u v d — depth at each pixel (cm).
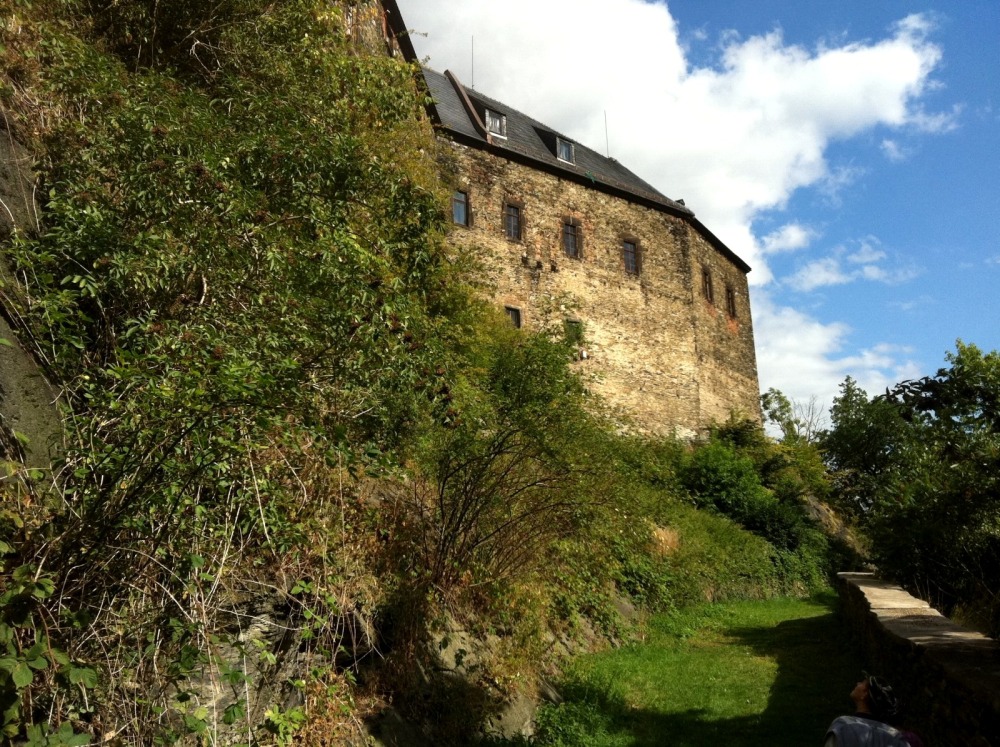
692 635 1089
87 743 284
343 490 498
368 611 497
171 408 332
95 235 426
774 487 2194
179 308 469
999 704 343
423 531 595
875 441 2603
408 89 773
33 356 404
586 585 862
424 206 612
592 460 640
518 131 2589
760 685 793
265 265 461
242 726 377
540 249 2398
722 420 2952
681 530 1398
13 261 424
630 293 2636
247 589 414
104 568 331
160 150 479
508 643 630
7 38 500
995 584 773
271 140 545
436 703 521
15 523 315
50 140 502
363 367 453
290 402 369
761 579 1667
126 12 669
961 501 597
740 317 3344
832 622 1220
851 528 2484
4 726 262
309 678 416
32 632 297
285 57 685
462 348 762
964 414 445
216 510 388
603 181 2612
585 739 586
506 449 582
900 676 569
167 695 343
